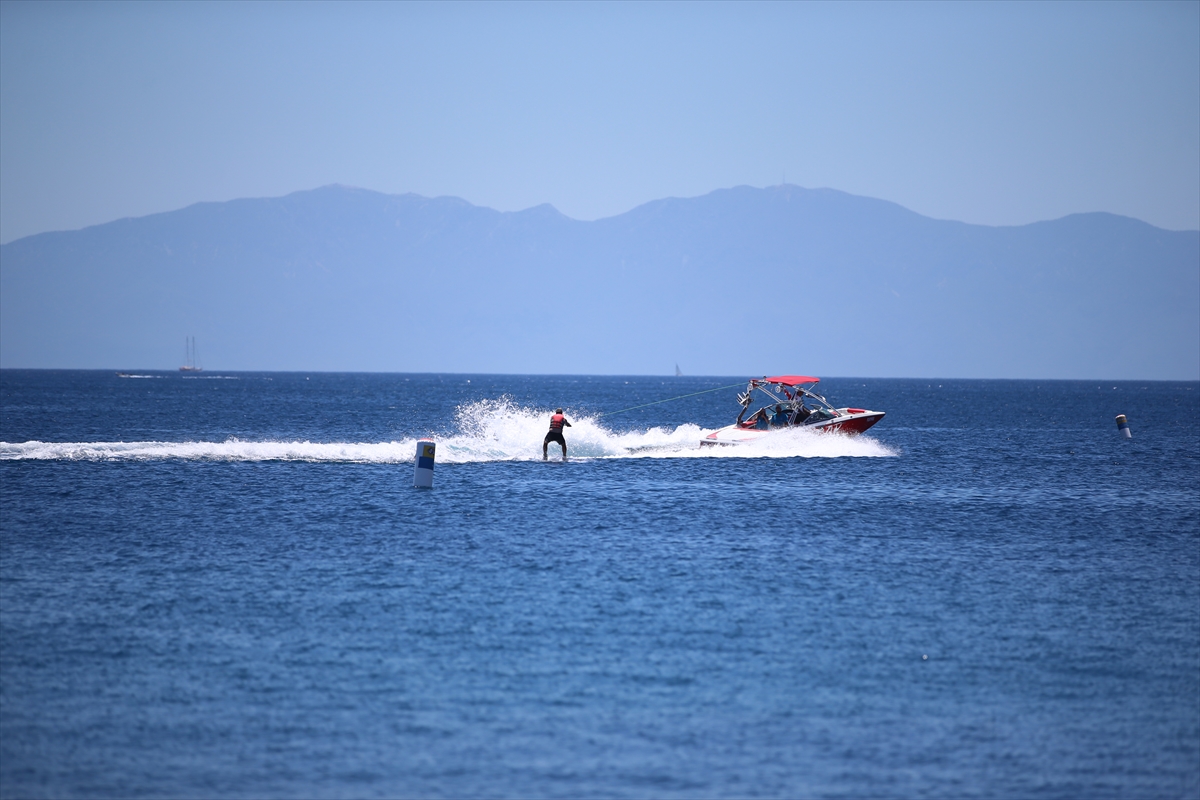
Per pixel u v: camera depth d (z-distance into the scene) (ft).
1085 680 167.12
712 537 274.77
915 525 299.17
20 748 138.10
